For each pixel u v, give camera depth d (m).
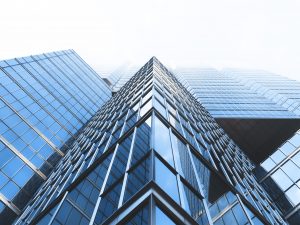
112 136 22.52
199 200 13.03
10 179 27.45
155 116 19.11
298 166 37.03
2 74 37.56
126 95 39.91
